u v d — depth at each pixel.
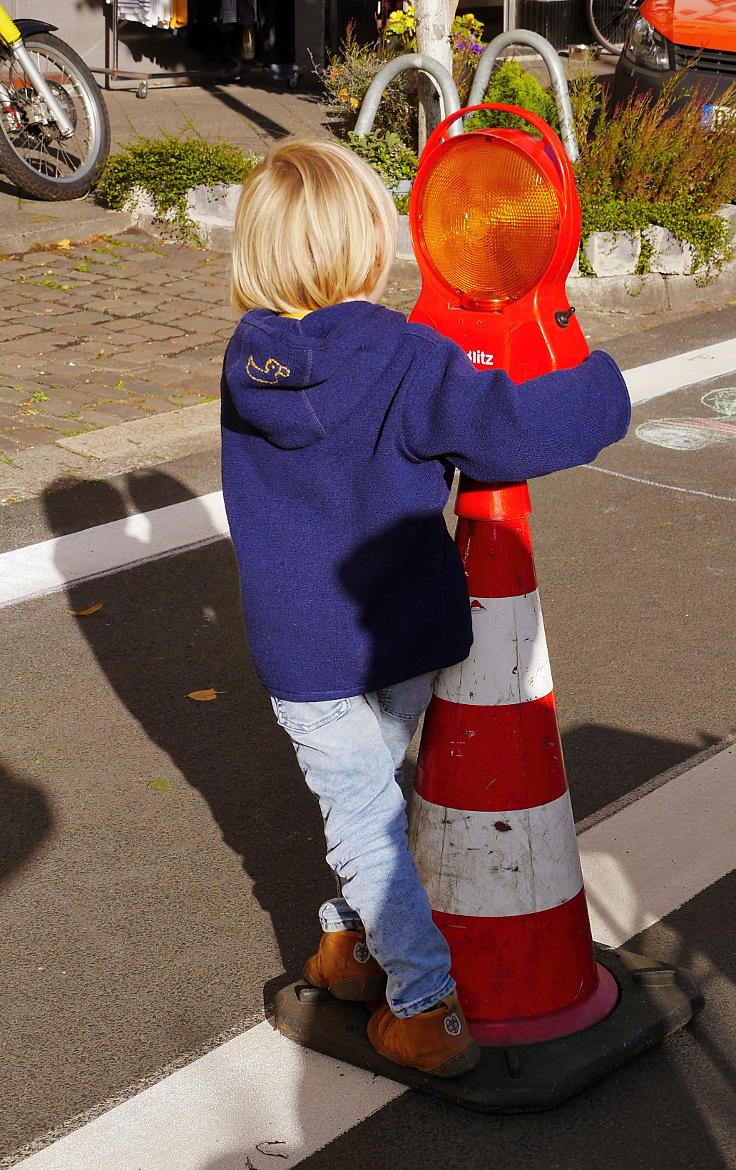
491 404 2.09
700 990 2.78
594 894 3.15
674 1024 2.66
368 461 2.18
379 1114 2.49
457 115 2.44
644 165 9.16
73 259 9.24
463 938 2.57
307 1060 2.64
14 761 3.78
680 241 8.88
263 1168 2.36
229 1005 2.81
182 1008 2.81
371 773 2.37
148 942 3.03
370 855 2.38
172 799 3.61
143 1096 2.55
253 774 3.74
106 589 4.85
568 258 2.31
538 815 2.54
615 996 2.69
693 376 7.37
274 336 2.14
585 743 3.85
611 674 4.25
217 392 6.92
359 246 2.17
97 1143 2.44
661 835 3.38
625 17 16.45
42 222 9.56
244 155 10.18
